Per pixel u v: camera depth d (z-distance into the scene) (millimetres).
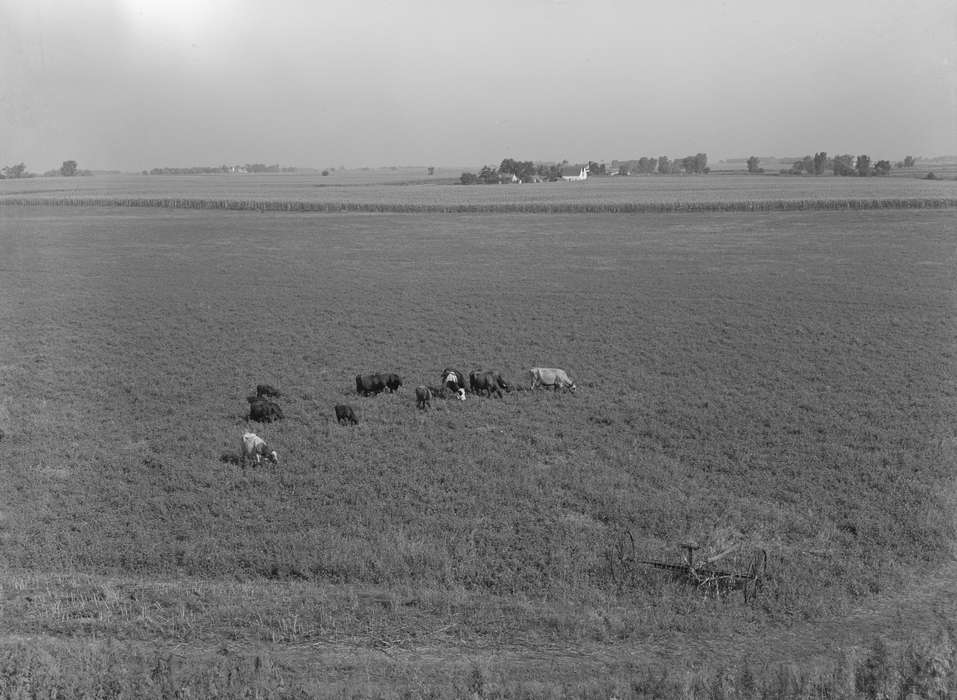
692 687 10859
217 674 11055
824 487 18906
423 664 11734
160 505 17797
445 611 13250
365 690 10695
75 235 80562
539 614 13180
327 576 14766
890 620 13344
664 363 30828
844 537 16375
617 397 26203
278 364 30781
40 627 12656
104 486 19047
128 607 13336
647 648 12383
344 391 26797
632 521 17125
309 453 20812
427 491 18609
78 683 10820
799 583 14320
